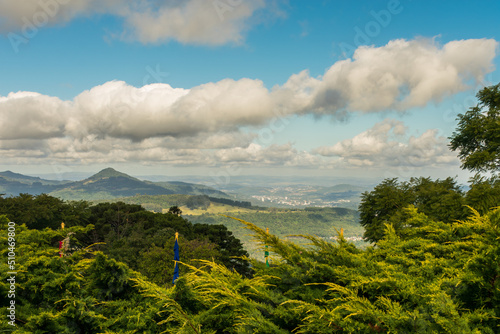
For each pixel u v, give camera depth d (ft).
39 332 9.68
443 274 8.32
